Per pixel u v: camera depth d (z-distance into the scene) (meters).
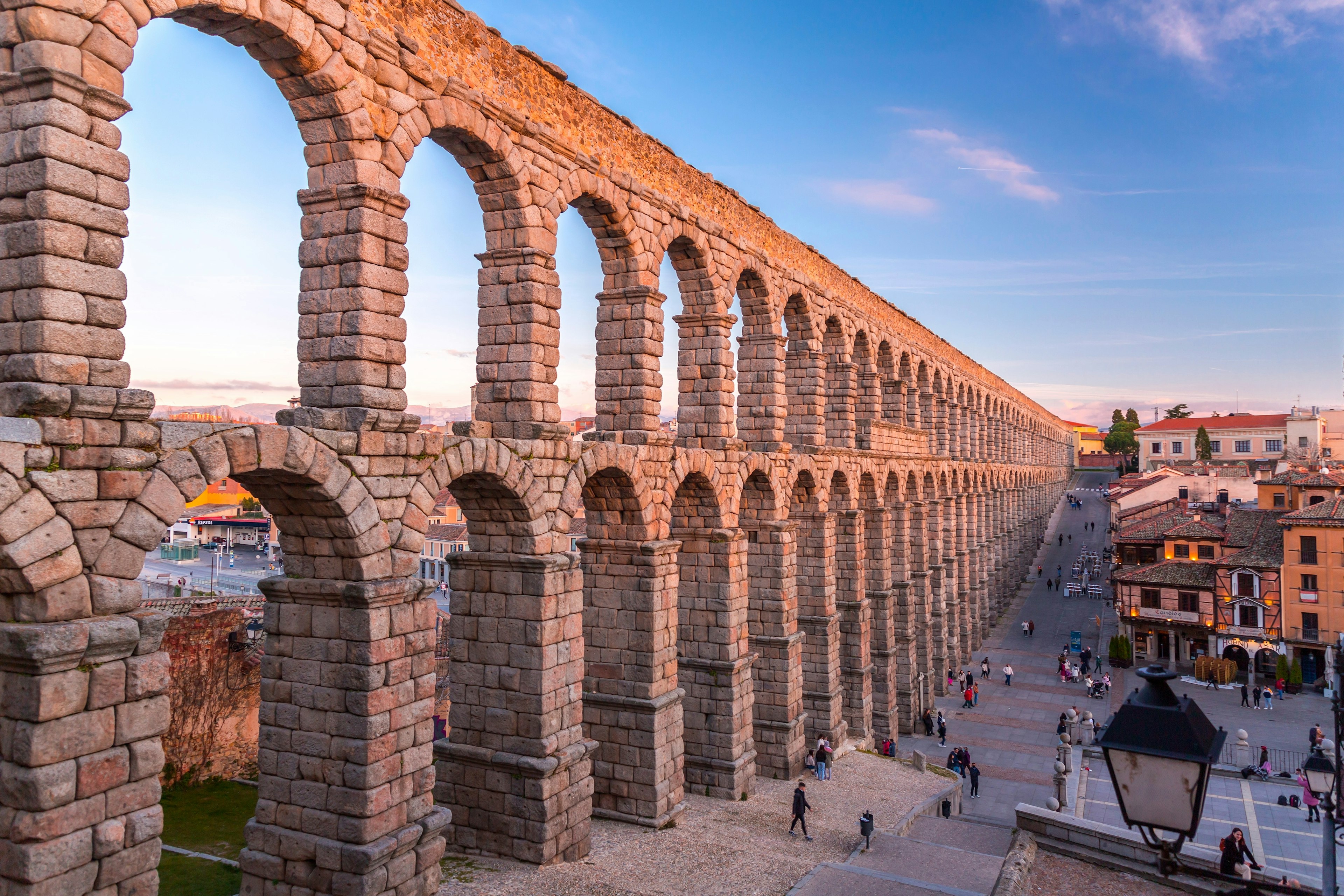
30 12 13.97
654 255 30.88
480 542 26.03
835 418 49.62
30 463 13.62
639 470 29.59
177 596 60.88
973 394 84.88
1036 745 54.31
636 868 26.61
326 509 19.08
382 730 19.81
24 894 13.47
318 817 20.03
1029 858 16.31
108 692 14.50
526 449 24.38
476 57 23.36
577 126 27.34
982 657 78.62
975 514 83.00
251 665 39.78
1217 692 67.12
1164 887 15.57
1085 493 187.00
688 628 35.41
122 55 15.06
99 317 14.68
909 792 40.84
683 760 32.19
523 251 24.70
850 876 27.25
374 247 19.80
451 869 25.11
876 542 52.78
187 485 15.75
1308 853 35.59
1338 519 67.50
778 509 39.69
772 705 39.75
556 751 25.70
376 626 19.64
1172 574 75.38
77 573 14.24
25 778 13.56
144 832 14.92
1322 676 68.62
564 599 26.09
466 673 26.44
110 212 14.82
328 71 18.98
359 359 19.50
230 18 17.44
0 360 14.21
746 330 40.16
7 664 13.88
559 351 25.89
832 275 47.19
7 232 14.19
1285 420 165.38
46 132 13.92
